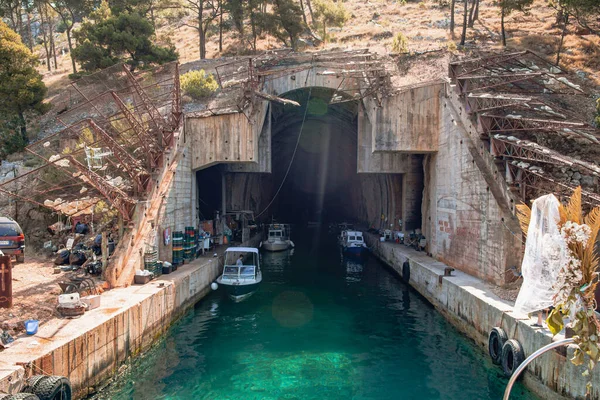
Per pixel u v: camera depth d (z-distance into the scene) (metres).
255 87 27.81
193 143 27.66
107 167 25.22
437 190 26.94
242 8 46.16
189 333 18.64
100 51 35.97
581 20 34.12
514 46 36.66
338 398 12.95
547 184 19.22
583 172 19.91
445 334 18.62
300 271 32.34
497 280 18.84
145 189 22.50
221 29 49.97
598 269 10.30
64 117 32.81
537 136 21.73
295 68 30.19
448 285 20.25
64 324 12.99
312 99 36.53
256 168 33.28
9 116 30.17
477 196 20.91
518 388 13.38
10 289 14.09
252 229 44.03
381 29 51.09
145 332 16.31
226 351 16.64
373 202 46.78
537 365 12.66
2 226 21.22
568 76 27.59
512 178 19.14
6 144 29.47
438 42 43.06
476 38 42.88
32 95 28.89
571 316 5.09
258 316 21.11
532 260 5.56
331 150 54.75
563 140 21.72
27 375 10.02
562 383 11.51
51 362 10.84
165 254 22.97
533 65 27.67
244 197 43.97
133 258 19.55
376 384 13.87
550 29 41.94
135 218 20.73
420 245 30.28
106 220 23.81
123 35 35.91
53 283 17.45
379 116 26.50
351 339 18.02
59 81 43.22
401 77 31.56
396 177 36.53
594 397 10.48
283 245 41.94
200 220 34.25
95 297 14.93
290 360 15.80
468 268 22.05
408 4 65.94
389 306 22.95
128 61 37.53
